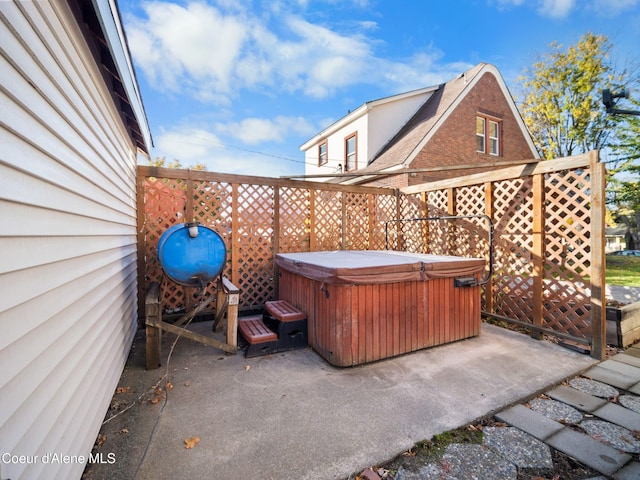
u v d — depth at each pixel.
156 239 4.48
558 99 13.68
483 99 10.12
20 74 1.28
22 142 1.28
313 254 4.96
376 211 6.34
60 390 1.55
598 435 2.18
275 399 2.62
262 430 2.20
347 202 6.00
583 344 3.80
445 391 2.74
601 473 1.84
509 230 4.46
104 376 2.38
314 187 5.60
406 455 1.98
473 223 5.04
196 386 2.83
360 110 10.68
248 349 3.50
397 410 2.45
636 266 11.00
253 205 5.06
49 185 1.52
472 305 4.11
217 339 4.01
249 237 5.05
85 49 2.17
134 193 4.22
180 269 3.24
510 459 1.95
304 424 2.27
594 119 12.85
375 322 3.36
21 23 1.30
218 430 2.20
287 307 4.12
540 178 4.00
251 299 5.11
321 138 13.39
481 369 3.18
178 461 1.90
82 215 2.00
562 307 4.34
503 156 10.56
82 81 2.10
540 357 3.48
